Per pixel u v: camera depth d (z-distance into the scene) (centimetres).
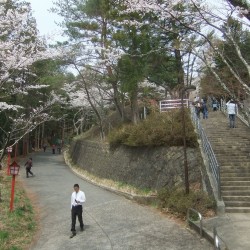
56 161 3800
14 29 1541
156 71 2350
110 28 2223
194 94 2994
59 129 6462
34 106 3469
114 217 1365
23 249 1078
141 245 1012
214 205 1221
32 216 1482
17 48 1625
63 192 1977
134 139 1781
